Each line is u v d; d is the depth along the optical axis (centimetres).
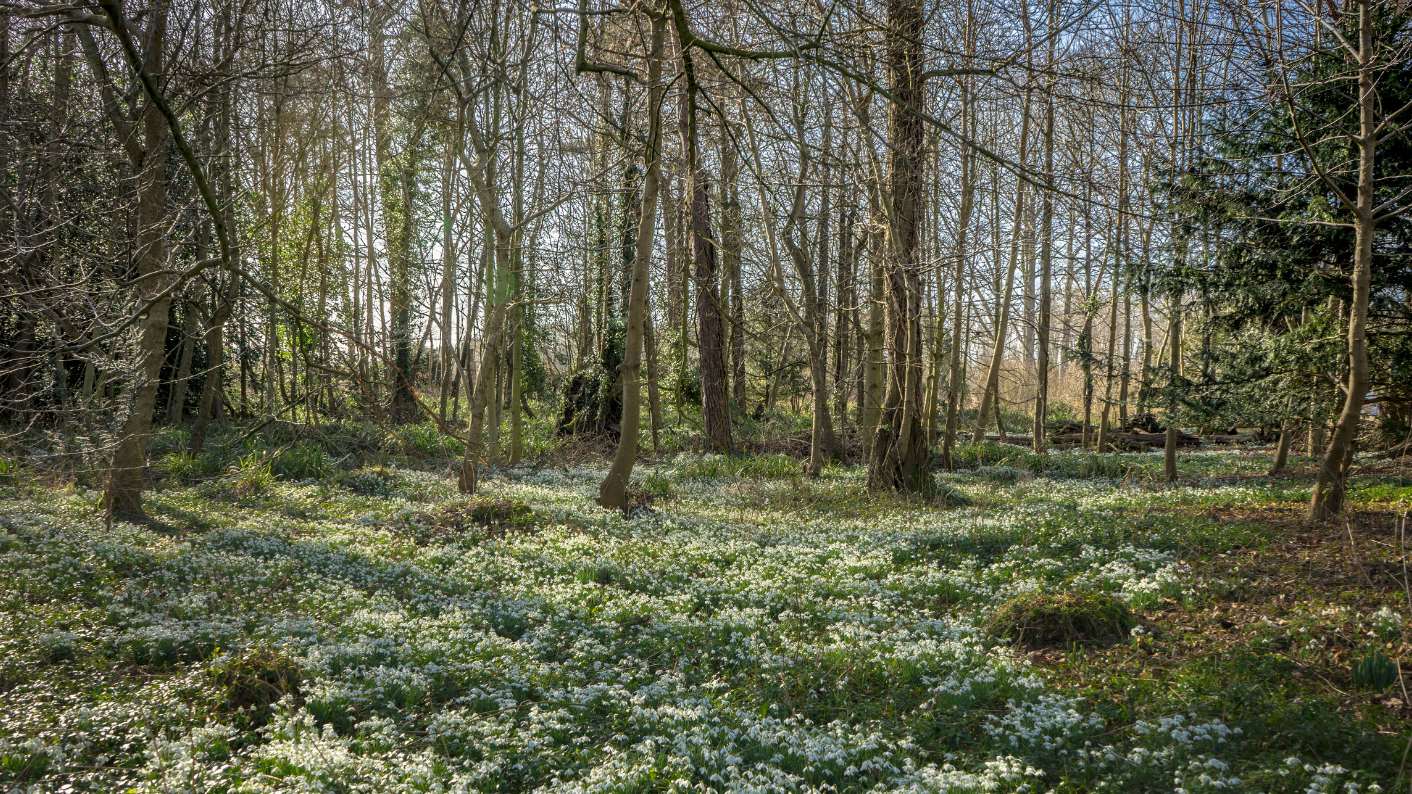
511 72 1114
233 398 2000
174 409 2230
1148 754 530
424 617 842
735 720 617
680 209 1289
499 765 531
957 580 984
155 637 692
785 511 1578
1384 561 893
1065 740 573
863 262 1852
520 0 598
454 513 1363
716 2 840
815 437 2094
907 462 1705
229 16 1063
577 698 639
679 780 493
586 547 1187
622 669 734
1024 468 2297
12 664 627
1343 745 529
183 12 1051
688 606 915
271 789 469
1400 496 1315
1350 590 818
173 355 2314
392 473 1894
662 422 2972
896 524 1369
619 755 543
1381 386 1380
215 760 520
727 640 811
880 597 936
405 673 666
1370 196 1061
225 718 579
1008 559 1088
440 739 569
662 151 1330
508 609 889
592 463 2381
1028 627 800
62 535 1039
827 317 2041
